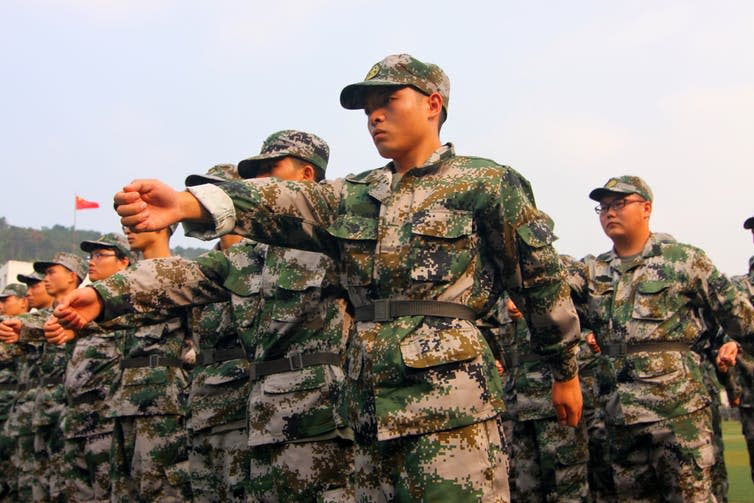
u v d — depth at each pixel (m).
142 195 2.77
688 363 5.80
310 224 3.35
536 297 3.38
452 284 3.20
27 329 6.91
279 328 4.70
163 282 4.34
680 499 5.66
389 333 3.17
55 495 9.52
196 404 5.73
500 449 3.16
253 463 4.84
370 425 3.16
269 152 5.41
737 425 26.14
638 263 6.07
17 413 10.98
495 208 3.23
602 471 7.39
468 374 3.10
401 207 3.31
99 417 7.77
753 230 9.38
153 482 6.62
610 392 6.04
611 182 6.28
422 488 3.00
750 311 5.87
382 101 3.43
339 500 4.57
